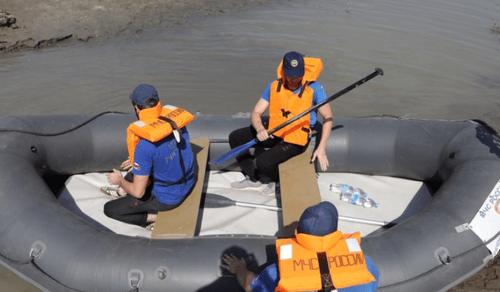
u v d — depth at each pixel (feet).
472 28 29.76
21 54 23.54
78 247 9.70
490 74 23.36
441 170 12.73
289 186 11.83
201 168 12.42
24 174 11.28
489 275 11.18
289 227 10.48
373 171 13.89
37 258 9.78
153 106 9.89
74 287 9.40
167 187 10.52
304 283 6.64
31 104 18.69
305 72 11.98
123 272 9.29
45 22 26.76
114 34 26.37
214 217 12.19
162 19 28.89
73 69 22.02
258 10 31.48
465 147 12.30
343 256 6.82
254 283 7.18
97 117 13.78
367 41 26.71
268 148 13.21
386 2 34.63
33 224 10.18
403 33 28.27
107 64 22.63
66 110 18.39
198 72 22.00
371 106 19.74
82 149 13.34
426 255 9.64
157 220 10.53
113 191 12.88
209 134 13.92
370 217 12.34
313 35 27.22
